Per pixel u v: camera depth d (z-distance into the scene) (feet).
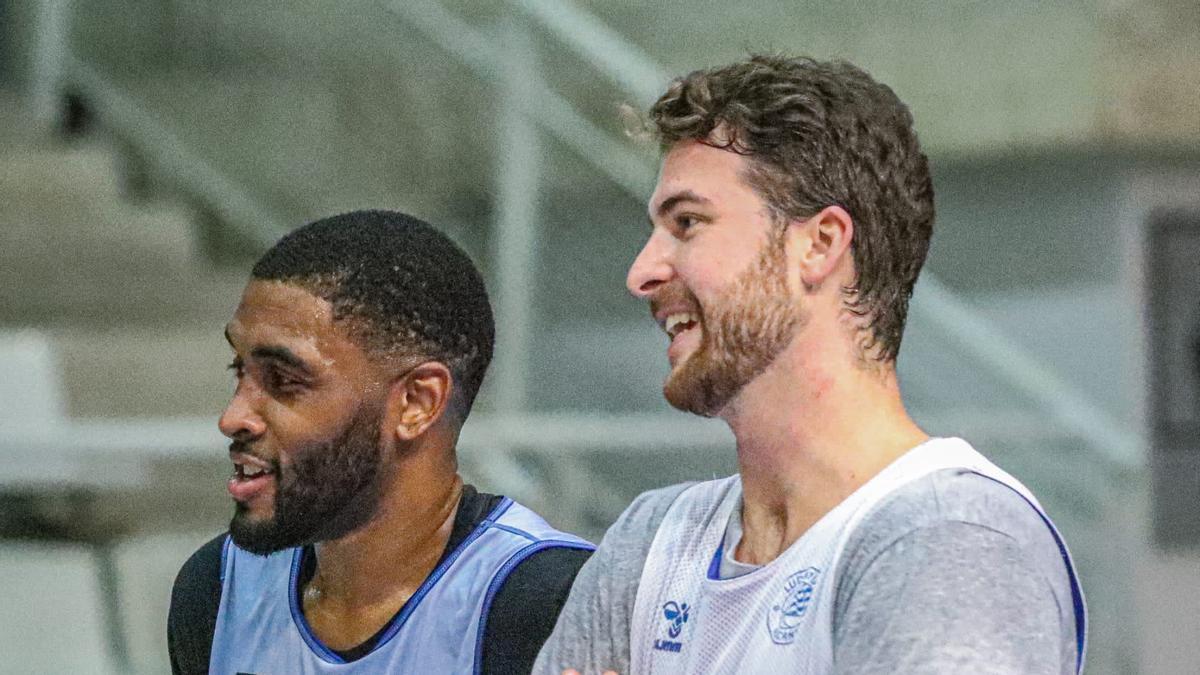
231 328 14.67
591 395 36.78
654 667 11.89
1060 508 33.63
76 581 27.63
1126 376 36.91
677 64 40.93
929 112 38.75
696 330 11.69
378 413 14.66
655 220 12.00
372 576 15.02
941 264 39.78
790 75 11.59
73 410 34.73
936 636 10.18
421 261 14.97
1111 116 36.24
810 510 11.42
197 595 15.90
